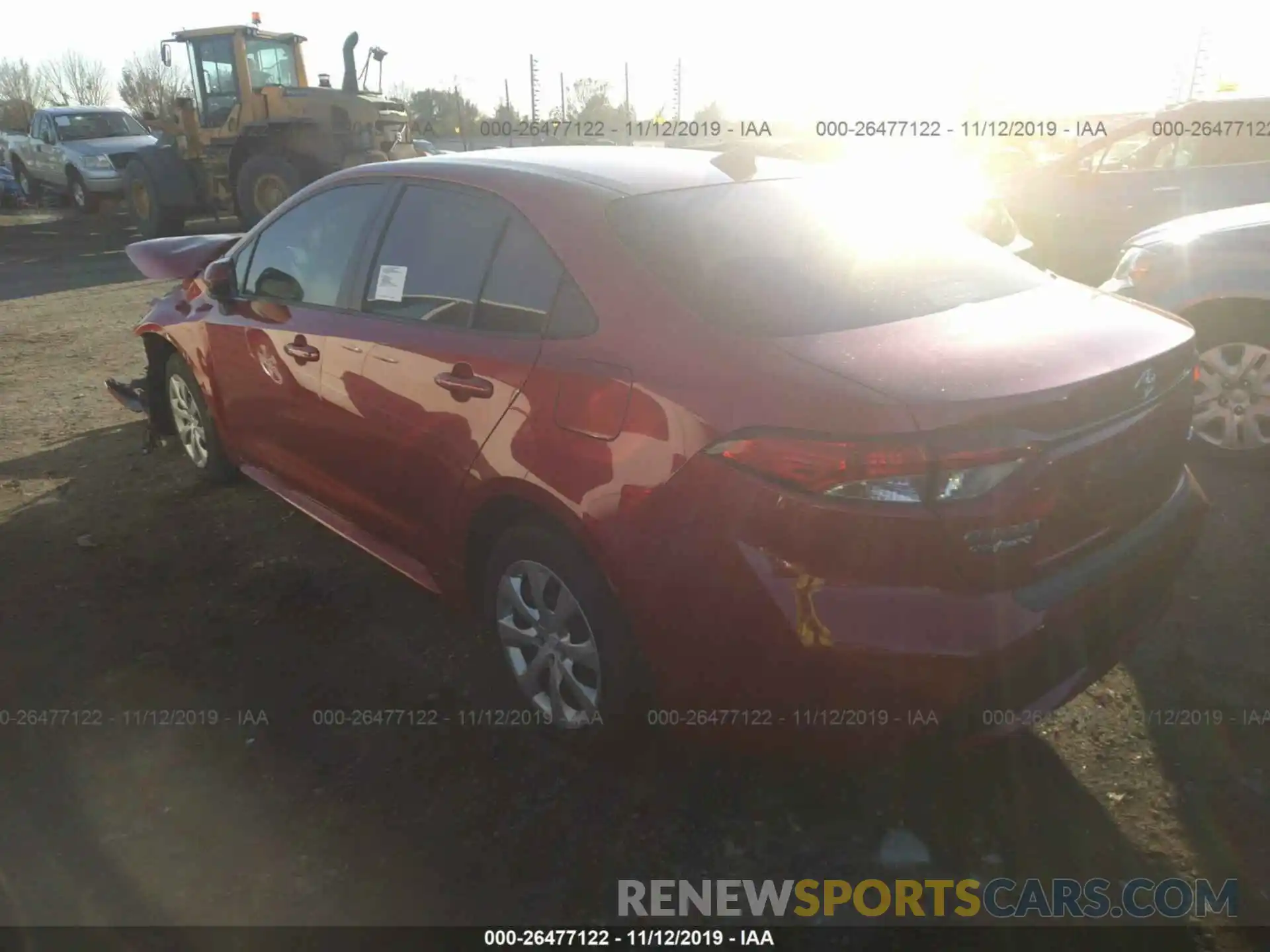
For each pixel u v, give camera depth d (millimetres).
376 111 15164
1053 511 2262
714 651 2334
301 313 3729
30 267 13711
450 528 3082
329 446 3635
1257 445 4543
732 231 2805
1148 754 2787
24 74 52156
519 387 2732
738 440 2232
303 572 4031
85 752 2953
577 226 2781
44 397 6715
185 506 4711
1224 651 3234
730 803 2697
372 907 2379
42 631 3633
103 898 2412
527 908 2375
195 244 5574
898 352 2334
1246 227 4547
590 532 2514
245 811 2701
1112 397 2350
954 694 2170
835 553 2152
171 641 3551
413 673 3320
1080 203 7574
